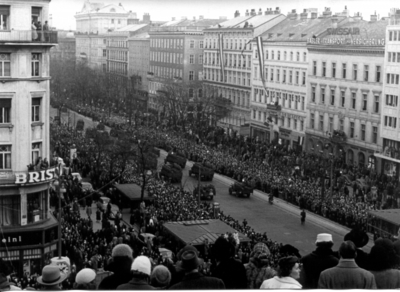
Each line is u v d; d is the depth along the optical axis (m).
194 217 59.53
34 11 55.06
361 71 99.69
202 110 128.50
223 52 141.00
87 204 67.50
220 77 142.50
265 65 125.56
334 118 106.00
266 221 66.38
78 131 108.00
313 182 78.50
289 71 118.38
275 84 122.75
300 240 59.22
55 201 60.56
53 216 55.91
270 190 79.25
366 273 16.34
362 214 62.03
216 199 77.06
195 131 116.06
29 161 54.41
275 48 122.44
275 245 49.50
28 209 53.56
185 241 47.72
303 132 114.06
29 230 52.09
